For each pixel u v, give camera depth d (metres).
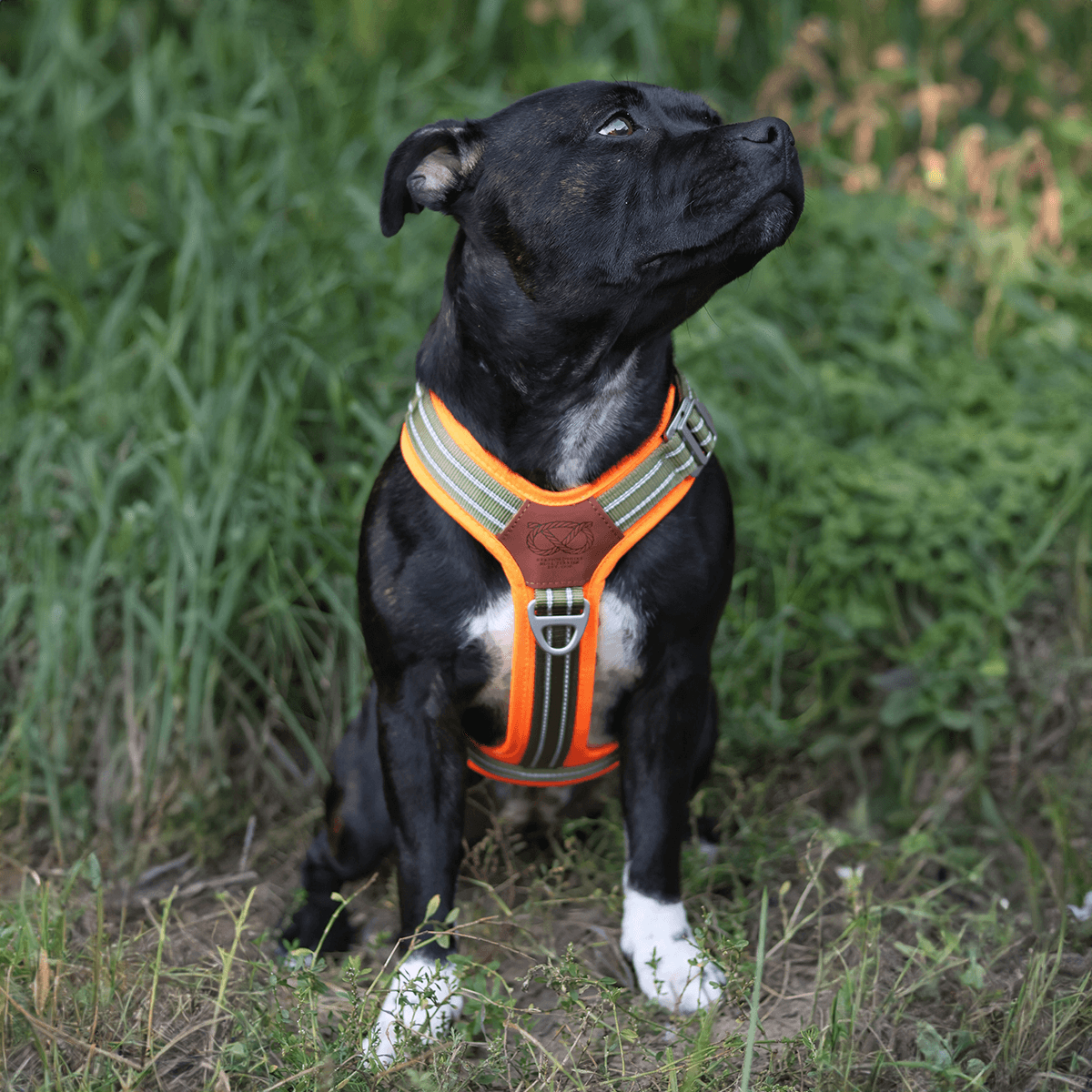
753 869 3.16
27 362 4.43
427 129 2.63
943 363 4.62
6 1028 2.37
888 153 5.59
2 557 3.88
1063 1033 2.41
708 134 2.50
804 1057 2.38
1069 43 6.23
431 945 2.60
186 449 3.91
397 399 4.23
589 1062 2.45
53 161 4.99
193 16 5.71
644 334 2.58
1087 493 4.10
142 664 3.71
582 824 3.14
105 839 3.50
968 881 3.21
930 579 3.91
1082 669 3.79
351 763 3.02
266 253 4.46
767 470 4.30
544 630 2.59
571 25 5.82
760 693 3.90
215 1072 2.32
